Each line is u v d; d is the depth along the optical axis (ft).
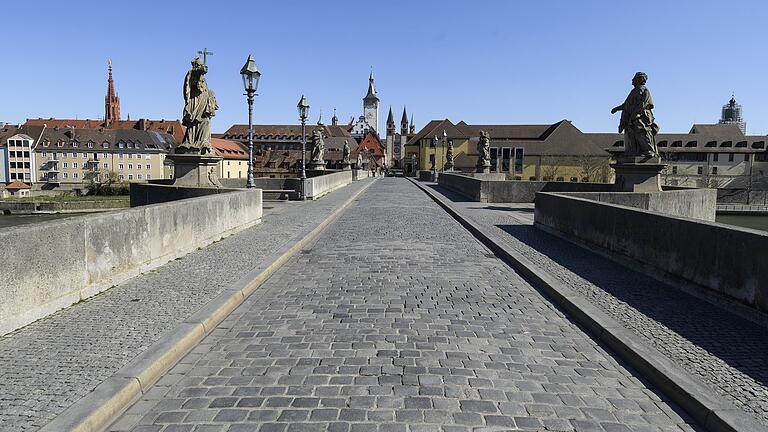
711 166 367.86
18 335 18.97
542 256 36.27
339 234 49.90
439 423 13.58
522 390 15.70
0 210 180.65
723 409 13.74
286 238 43.86
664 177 365.81
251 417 13.87
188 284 27.12
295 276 31.27
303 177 91.56
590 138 418.51
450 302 25.43
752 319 21.35
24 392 14.33
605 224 36.35
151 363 16.35
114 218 26.73
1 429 12.37
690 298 25.00
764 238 20.77
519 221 58.44
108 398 13.97
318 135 157.69
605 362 18.15
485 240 45.47
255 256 35.40
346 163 220.84
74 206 182.91
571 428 13.56
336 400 14.82
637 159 61.87
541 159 377.71
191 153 63.82
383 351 18.67
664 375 15.93
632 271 31.32
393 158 534.37
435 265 34.78
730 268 22.91
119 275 27.17
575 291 26.20
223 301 23.73
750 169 354.33
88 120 476.54
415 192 125.29
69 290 22.91
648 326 20.62
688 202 55.21
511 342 19.88
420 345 19.33
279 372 16.81
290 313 23.52
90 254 24.58
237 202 47.93
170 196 55.11
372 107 620.08
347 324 21.85
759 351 17.97
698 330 20.18
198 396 15.15
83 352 17.30
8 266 19.25
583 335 20.94
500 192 86.63
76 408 13.41
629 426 13.78
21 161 382.42
